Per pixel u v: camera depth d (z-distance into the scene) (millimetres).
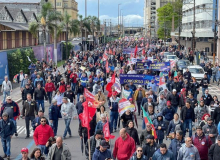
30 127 18234
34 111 16062
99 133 11180
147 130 11836
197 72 34781
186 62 40062
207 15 73000
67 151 10242
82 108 15734
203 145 11250
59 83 24406
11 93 29297
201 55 60531
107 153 10078
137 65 27609
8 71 32938
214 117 15438
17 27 48094
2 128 13297
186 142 10156
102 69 32500
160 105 16922
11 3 77688
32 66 33219
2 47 46219
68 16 61750
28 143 15430
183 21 101938
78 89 22219
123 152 10844
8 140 13414
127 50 53156
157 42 120188
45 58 44469
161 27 115688
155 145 10805
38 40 62688
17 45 52125
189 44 92438
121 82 22188
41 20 44219
